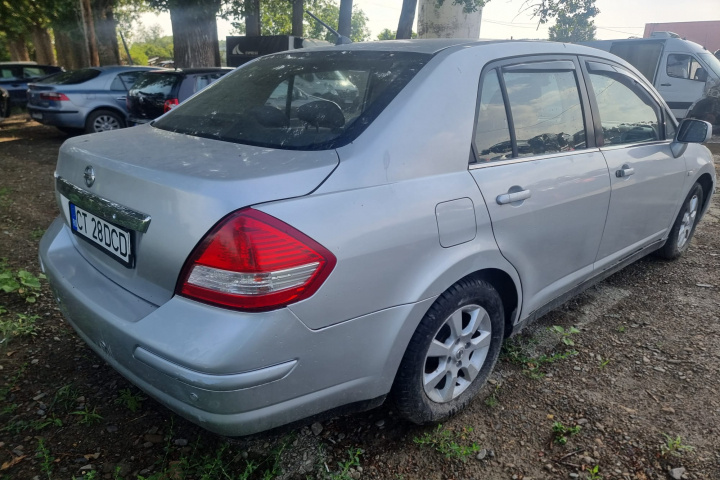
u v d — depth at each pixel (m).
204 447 2.28
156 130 2.56
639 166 3.31
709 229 5.42
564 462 2.25
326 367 1.86
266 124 2.29
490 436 2.40
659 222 3.82
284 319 1.70
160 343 1.70
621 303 3.72
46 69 14.97
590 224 2.97
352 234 1.83
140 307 1.89
